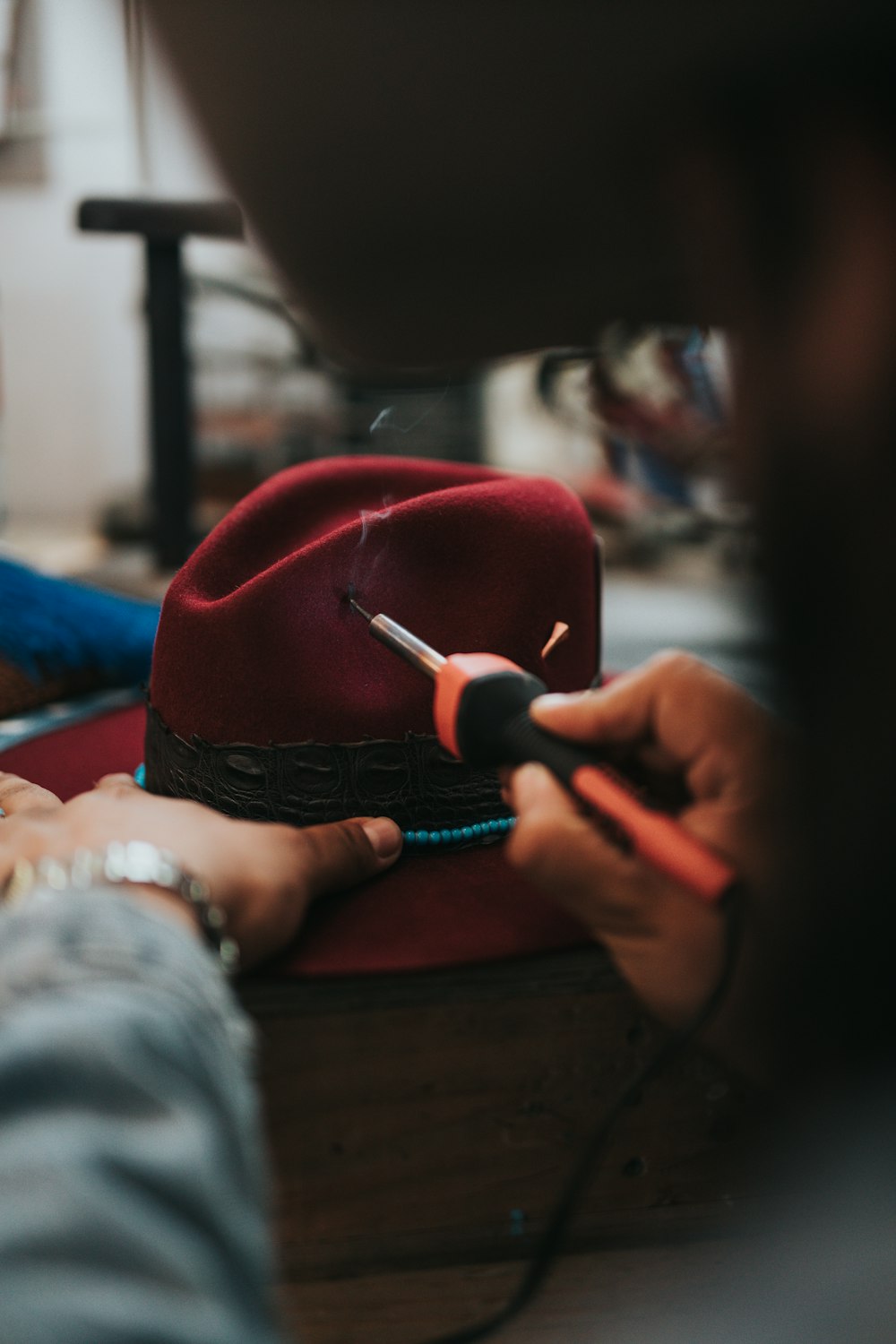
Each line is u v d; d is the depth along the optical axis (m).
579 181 0.21
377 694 0.57
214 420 2.41
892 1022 0.22
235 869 0.44
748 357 0.21
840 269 0.20
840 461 0.20
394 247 0.24
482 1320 0.52
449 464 0.73
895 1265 0.21
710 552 2.21
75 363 2.89
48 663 0.93
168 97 0.23
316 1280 0.51
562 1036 0.51
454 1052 0.50
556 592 0.61
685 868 0.35
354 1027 0.49
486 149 0.21
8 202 2.73
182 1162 0.22
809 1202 0.23
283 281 0.27
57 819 0.45
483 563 0.60
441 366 0.31
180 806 0.48
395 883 0.57
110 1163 0.21
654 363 1.95
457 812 0.60
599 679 0.68
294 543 0.65
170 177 1.53
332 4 0.20
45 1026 0.24
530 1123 0.51
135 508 2.58
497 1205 0.52
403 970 0.49
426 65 0.20
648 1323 0.48
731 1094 0.52
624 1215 0.53
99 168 2.59
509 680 0.45
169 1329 0.19
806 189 0.20
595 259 0.24
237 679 0.56
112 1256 0.20
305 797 0.57
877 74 0.19
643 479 2.20
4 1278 0.19
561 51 0.20
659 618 1.84
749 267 0.21
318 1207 0.50
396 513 0.58
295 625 0.56
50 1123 0.22
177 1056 0.25
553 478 0.68
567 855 0.39
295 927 0.48
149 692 0.62
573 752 0.41
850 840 0.22
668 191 0.21
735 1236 0.51
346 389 2.30
